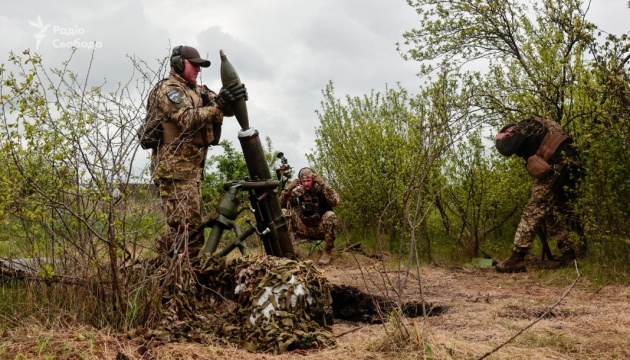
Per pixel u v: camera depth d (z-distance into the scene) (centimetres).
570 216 829
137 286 453
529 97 866
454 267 885
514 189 944
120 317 435
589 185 760
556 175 815
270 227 560
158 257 491
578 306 581
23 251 483
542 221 880
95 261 437
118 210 448
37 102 421
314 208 930
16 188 431
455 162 982
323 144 1148
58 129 429
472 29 905
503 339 453
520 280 768
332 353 402
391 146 1030
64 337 403
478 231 1006
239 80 586
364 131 1071
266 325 425
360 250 988
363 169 1058
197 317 454
